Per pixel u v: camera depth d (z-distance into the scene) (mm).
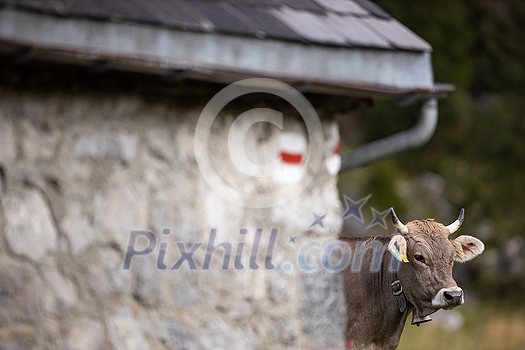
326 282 12258
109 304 10039
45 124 9766
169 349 10367
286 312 11594
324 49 10984
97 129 10133
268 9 11664
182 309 10547
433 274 12320
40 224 9672
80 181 9977
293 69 10633
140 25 9211
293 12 12008
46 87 9781
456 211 53625
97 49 8875
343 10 13180
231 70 9898
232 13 10781
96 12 8812
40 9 8359
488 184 56719
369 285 13227
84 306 9867
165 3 10133
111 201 10156
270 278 11445
